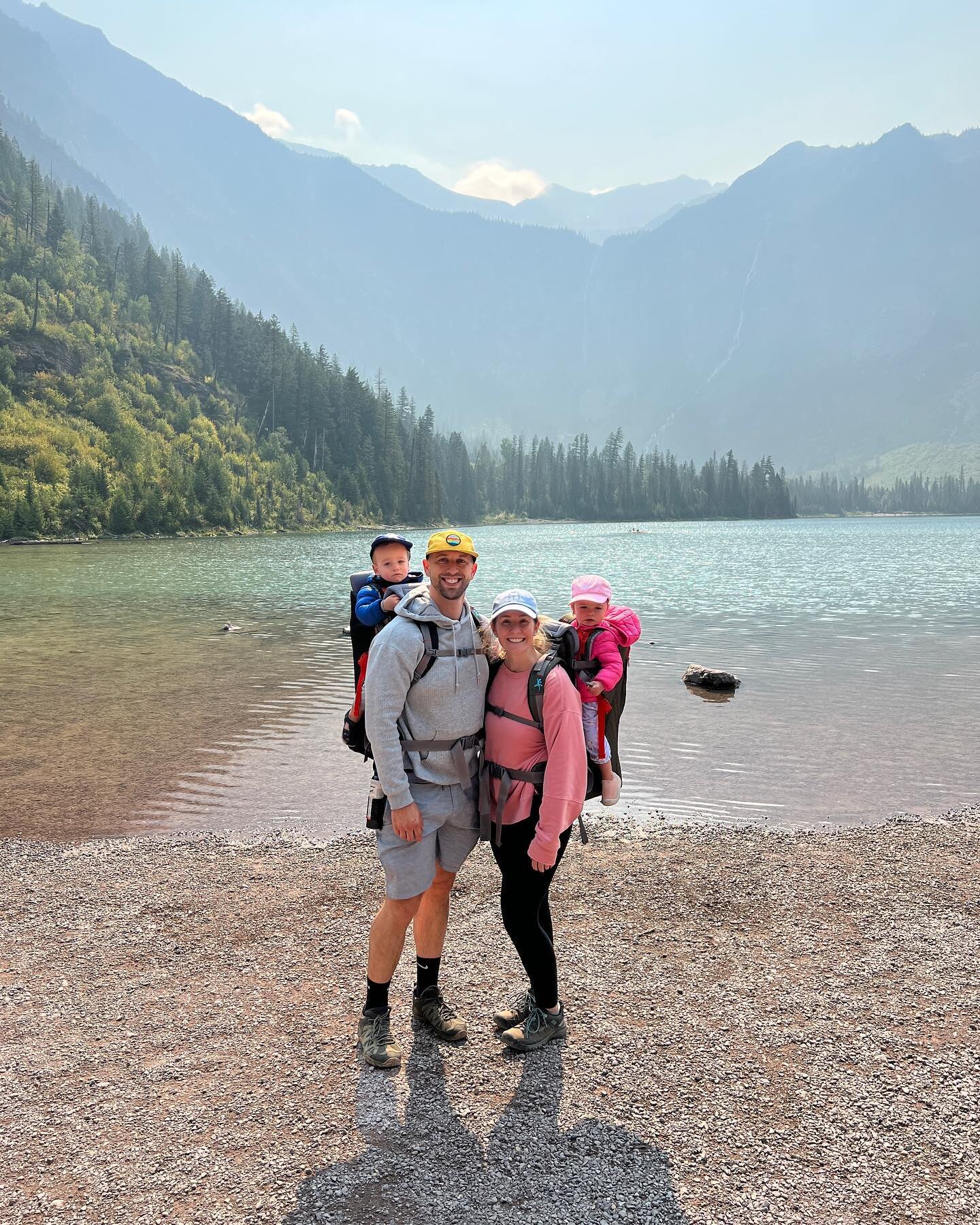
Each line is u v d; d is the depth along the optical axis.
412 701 3.61
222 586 39.72
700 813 7.66
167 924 5.12
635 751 10.00
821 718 11.77
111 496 126.69
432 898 3.84
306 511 162.75
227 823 7.36
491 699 3.69
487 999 4.14
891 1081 3.44
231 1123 3.16
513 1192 2.79
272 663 16.78
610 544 90.75
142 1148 3.01
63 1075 3.48
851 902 5.48
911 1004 4.10
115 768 9.21
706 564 54.97
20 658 17.47
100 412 156.25
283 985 4.30
